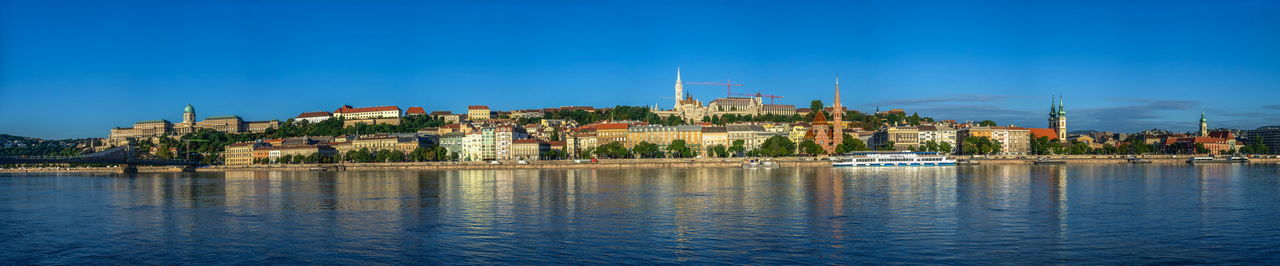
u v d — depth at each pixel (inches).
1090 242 5000.0
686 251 4778.5
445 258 4660.4
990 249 4788.4
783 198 7716.5
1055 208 6688.0
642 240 5152.6
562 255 4702.3
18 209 7239.2
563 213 6565.0
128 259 4783.5
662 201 7524.6
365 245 5073.8
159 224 6077.8
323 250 4936.0
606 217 6279.5
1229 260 4490.7
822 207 6860.2
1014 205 6939.0
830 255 4630.9
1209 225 5654.5
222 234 5551.2
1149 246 4869.6
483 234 5433.1
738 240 5128.0
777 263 4436.5
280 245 5113.2
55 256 4886.8
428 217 6348.4
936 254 4645.7
